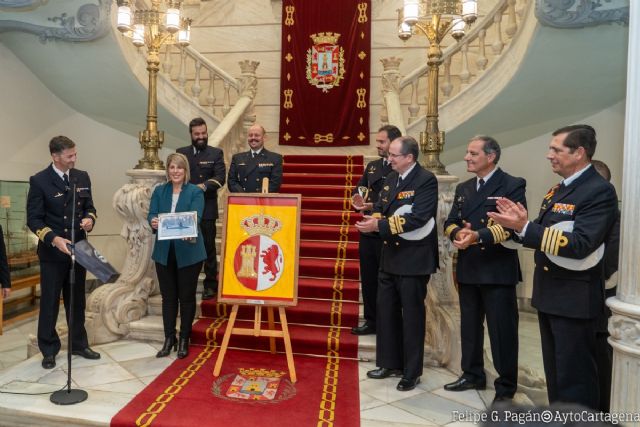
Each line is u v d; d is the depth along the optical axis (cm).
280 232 360
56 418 286
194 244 385
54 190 366
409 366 334
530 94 546
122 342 428
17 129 598
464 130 616
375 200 420
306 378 352
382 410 303
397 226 317
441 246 405
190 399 310
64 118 674
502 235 285
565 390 238
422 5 403
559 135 239
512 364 306
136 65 603
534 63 500
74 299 380
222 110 763
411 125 642
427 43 794
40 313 366
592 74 509
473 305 329
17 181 595
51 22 536
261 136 479
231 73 850
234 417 287
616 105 564
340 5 807
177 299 401
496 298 305
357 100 803
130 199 445
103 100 660
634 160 220
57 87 640
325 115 811
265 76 843
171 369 362
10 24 534
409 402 315
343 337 404
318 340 398
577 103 563
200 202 388
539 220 256
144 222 457
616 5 417
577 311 232
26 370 358
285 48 817
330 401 314
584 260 232
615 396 221
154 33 448
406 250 331
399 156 331
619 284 226
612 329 222
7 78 581
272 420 285
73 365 369
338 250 505
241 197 369
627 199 222
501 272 302
